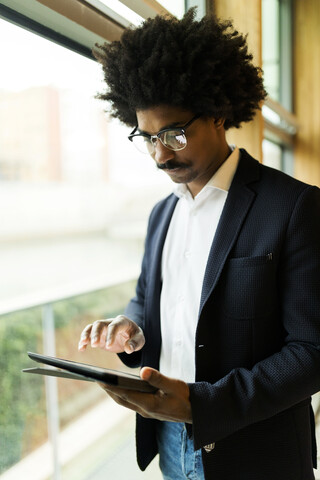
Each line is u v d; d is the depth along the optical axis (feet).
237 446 2.74
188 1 5.81
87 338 2.92
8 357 7.45
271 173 2.95
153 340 3.28
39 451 7.52
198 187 3.14
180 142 2.65
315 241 2.57
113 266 64.34
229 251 2.70
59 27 3.81
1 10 3.41
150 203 61.16
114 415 10.70
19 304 6.41
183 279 3.10
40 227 63.62
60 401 10.85
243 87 2.95
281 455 2.75
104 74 3.00
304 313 2.55
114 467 7.78
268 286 2.62
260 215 2.72
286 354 2.53
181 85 2.52
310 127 14.07
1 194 59.82
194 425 2.29
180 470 3.20
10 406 7.62
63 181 61.77
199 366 2.75
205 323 2.74
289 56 13.66
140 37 2.73
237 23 5.70
